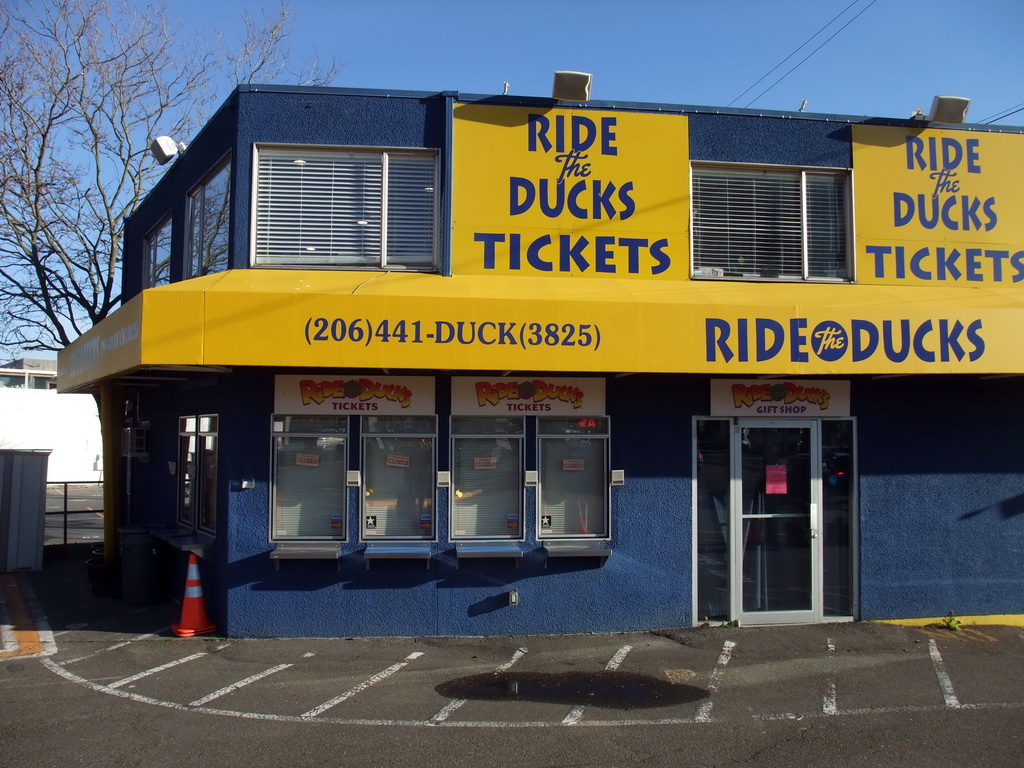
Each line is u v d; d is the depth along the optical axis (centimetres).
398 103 924
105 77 1883
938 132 997
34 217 1753
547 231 917
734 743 577
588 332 795
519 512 890
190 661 776
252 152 911
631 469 901
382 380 878
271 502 864
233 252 905
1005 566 946
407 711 638
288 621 858
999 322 852
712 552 912
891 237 978
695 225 957
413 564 869
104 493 1136
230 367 836
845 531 934
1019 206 1008
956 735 593
